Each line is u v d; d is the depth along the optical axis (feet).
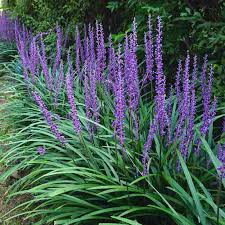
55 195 1.56
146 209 1.60
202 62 2.41
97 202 1.75
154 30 2.63
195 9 2.34
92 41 2.65
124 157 1.80
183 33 2.48
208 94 1.78
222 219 1.39
